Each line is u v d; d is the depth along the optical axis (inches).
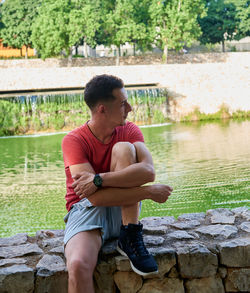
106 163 102.9
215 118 1149.1
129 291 98.4
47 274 94.7
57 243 112.5
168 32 1362.0
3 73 1047.6
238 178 400.8
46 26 1288.1
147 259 93.7
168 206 298.2
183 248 101.3
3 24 1614.2
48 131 1016.2
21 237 118.6
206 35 1646.2
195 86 1142.3
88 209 98.0
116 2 1407.5
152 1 1360.7
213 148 615.5
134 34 1338.6
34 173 487.8
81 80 1101.1
